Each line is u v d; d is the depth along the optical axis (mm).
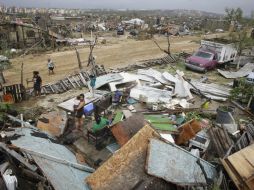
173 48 36031
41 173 7105
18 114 12781
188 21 90875
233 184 8219
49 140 9203
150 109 14617
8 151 7348
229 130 11492
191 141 10508
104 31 53719
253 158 8383
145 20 78688
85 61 26250
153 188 7238
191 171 7906
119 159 7691
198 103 16469
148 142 8320
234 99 16734
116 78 17953
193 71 24125
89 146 10656
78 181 7148
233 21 32219
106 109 13688
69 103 14648
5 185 6922
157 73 20297
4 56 24969
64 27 45344
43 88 16859
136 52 32125
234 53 26297
